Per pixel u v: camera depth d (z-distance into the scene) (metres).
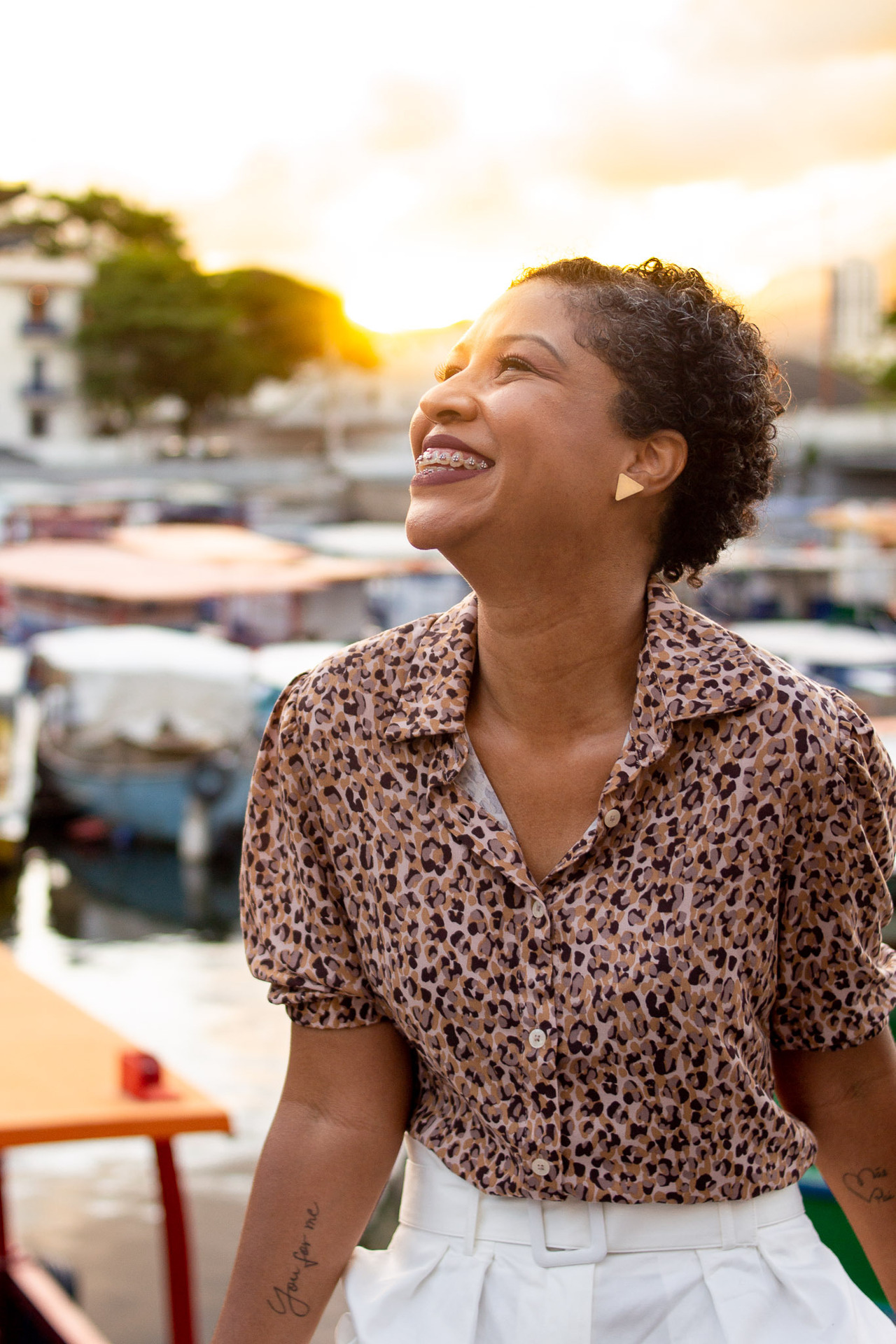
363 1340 1.17
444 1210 1.19
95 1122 3.18
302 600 28.77
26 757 21.27
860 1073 1.25
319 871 1.22
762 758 1.09
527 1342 1.12
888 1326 1.24
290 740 1.21
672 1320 1.12
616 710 1.16
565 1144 1.12
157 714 18.89
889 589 31.97
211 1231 7.74
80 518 38.41
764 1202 1.17
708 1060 1.09
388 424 62.00
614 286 1.14
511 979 1.11
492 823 1.12
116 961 14.27
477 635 1.20
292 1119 1.26
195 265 62.59
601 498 1.12
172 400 62.69
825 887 1.14
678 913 1.08
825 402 57.41
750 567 26.50
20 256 65.00
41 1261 4.66
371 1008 1.23
